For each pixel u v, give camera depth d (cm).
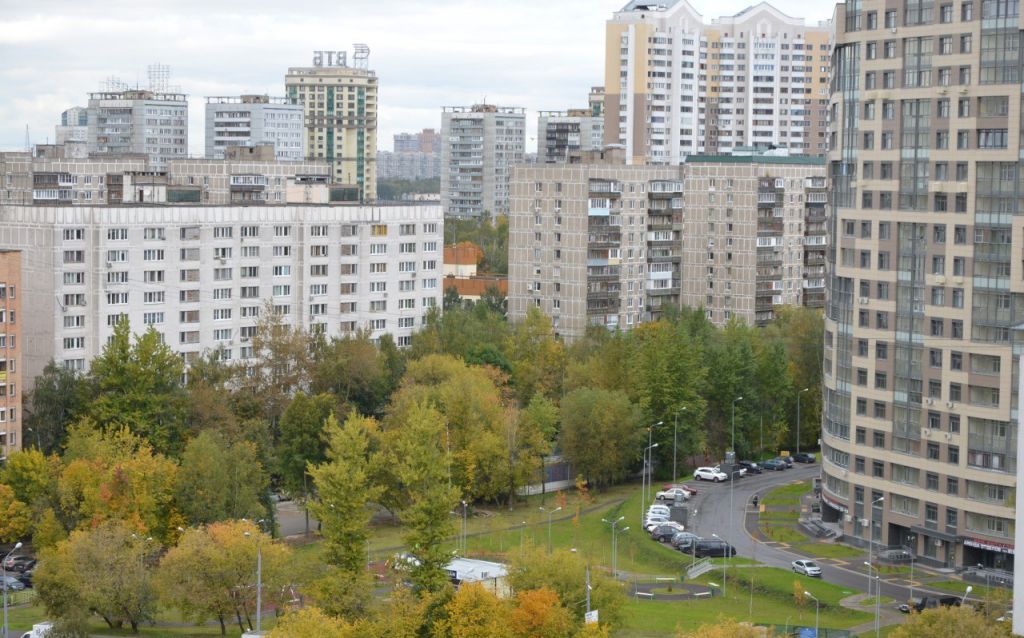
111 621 19388
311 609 16862
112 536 19338
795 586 19900
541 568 18025
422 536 18800
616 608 17938
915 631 16312
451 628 17038
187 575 18400
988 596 18588
